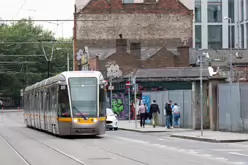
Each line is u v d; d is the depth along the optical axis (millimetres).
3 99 133625
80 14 81688
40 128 42906
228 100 37062
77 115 32562
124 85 66312
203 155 22297
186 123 44250
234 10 98625
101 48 81625
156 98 51562
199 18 98312
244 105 35031
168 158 20953
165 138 34375
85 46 81188
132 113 65812
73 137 35094
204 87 41719
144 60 76500
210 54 78375
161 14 82000
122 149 25453
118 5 81938
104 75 75938
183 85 67250
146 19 81938
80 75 33531
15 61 114438
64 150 25094
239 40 96875
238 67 73250
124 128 46406
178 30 81875
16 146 28406
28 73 117500
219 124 38562
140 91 66625
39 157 22188
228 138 31203
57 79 34656
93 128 32562
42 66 120500
